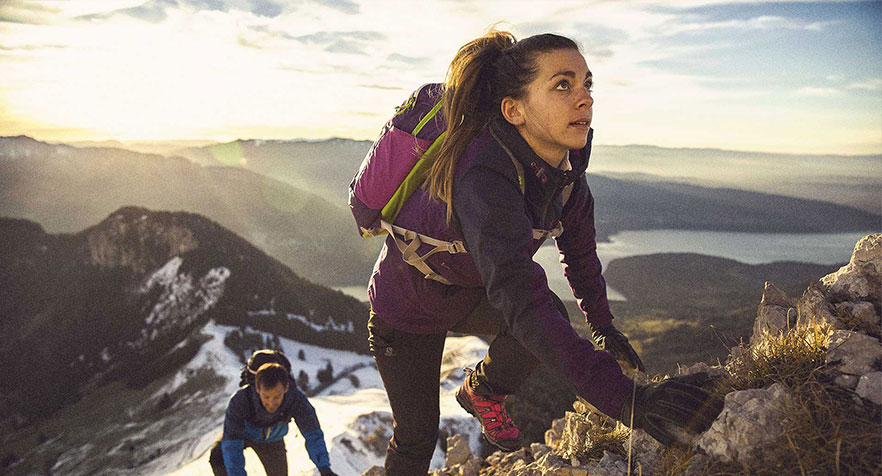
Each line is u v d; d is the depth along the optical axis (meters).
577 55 1.40
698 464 1.39
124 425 98.25
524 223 1.39
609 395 1.31
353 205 1.78
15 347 153.88
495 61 1.46
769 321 1.95
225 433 3.64
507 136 1.44
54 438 103.00
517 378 2.01
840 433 1.25
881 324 1.64
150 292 164.62
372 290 1.93
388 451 2.14
